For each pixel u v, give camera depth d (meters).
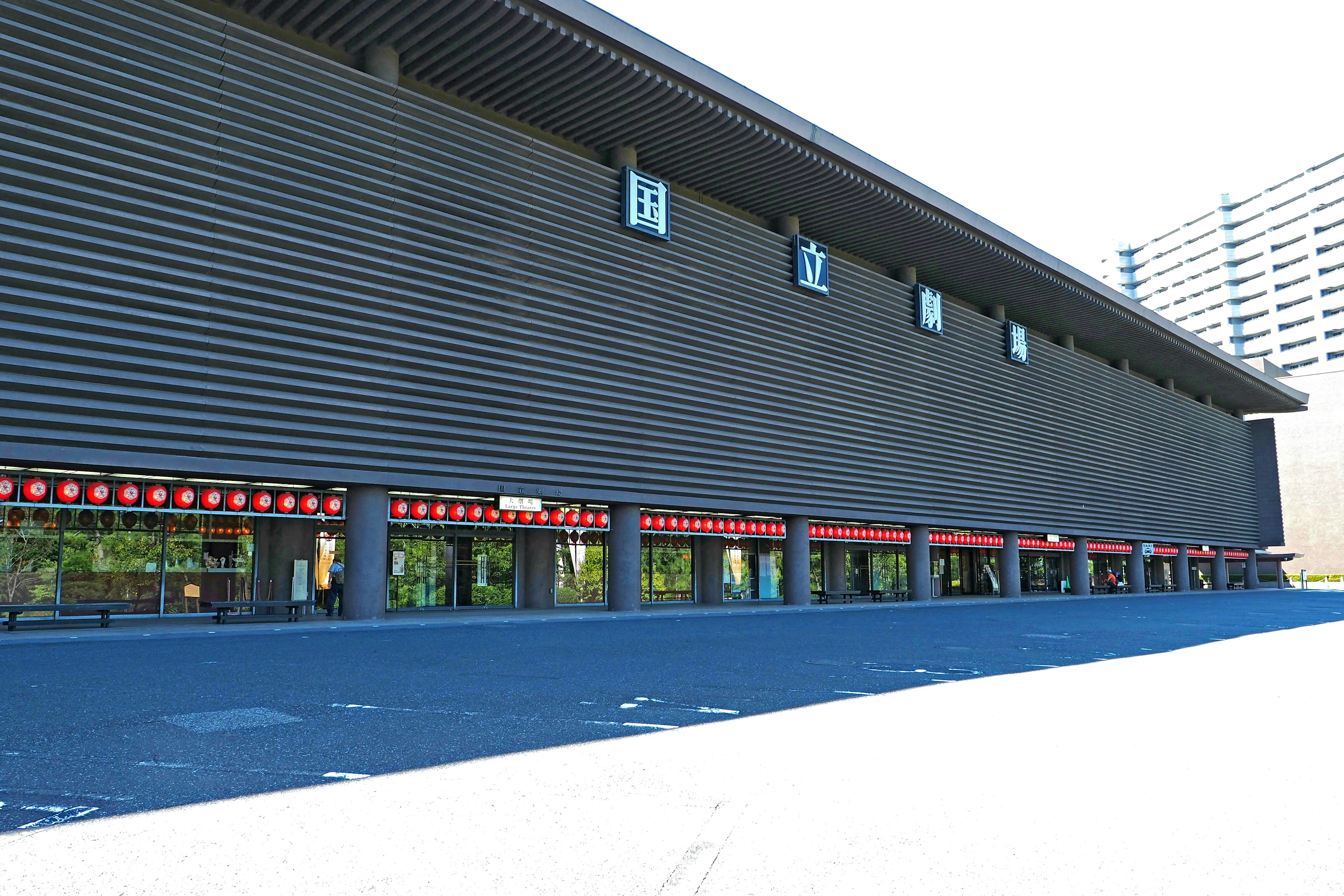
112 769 5.13
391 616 20.86
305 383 17.84
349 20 18.58
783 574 31.83
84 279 15.57
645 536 28.11
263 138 17.53
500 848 3.82
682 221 24.91
